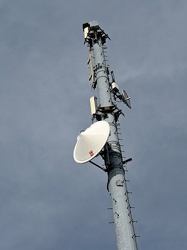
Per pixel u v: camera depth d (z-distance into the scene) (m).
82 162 28.41
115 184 28.22
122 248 25.66
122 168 29.41
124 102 33.72
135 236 26.39
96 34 37.50
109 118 31.69
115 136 30.69
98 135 28.64
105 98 32.72
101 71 34.72
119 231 26.31
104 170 29.23
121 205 27.27
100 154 29.61
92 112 31.98
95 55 36.19
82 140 28.95
